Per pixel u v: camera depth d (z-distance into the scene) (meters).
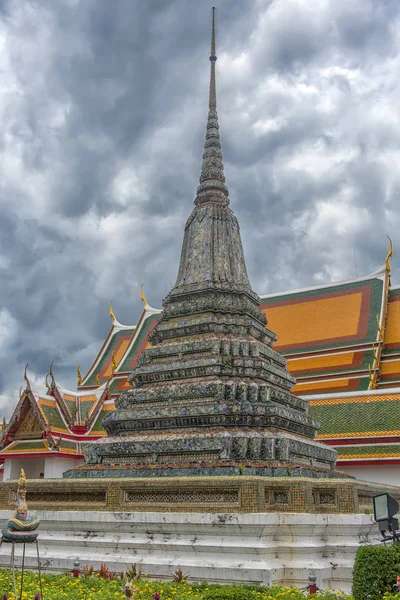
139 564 13.88
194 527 14.02
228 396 17.72
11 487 17.33
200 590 11.66
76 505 15.95
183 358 19.28
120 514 14.84
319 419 30.19
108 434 19.47
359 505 16.17
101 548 14.84
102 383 47.53
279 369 20.00
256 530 13.48
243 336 19.80
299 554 13.64
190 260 21.55
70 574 14.27
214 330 19.58
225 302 20.27
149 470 16.28
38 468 33.25
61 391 34.66
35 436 31.72
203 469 15.66
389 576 10.41
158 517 14.38
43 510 16.16
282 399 18.81
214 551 13.62
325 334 41.78
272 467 15.68
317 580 13.31
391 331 40.50
